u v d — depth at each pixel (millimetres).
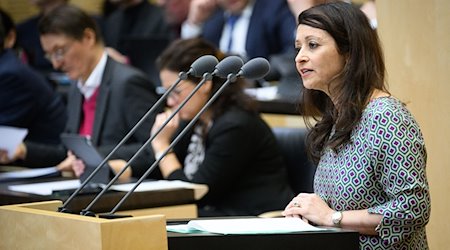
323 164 7070
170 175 11180
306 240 5961
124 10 20375
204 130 11133
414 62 8758
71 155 11305
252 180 11180
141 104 12219
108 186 6605
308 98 7293
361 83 6797
